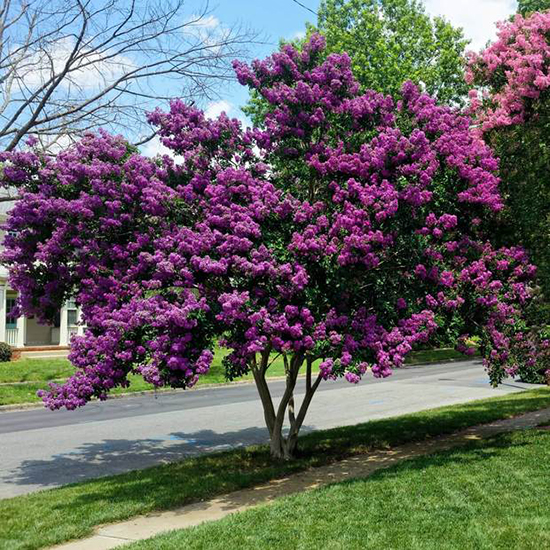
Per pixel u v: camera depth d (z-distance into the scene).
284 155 9.06
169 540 5.70
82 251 8.96
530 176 10.27
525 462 8.27
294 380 9.80
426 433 11.49
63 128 15.24
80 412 16.59
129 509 7.04
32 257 9.42
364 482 7.52
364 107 8.87
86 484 8.44
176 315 7.08
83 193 8.70
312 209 8.02
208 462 9.72
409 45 28.48
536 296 10.03
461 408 14.70
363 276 8.53
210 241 7.77
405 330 8.09
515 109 10.63
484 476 7.55
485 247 9.52
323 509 6.44
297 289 7.52
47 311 10.05
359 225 7.84
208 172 8.77
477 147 9.22
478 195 8.71
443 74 27.98
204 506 7.32
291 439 9.84
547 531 5.55
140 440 12.35
